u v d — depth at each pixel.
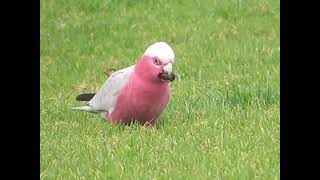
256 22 19.55
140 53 17.50
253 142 10.31
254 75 14.36
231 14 20.06
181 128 11.13
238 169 9.25
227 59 16.11
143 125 11.41
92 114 12.45
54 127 11.86
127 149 10.26
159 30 19.23
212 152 10.00
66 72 16.23
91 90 14.84
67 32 19.39
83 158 10.15
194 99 12.79
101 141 10.75
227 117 11.55
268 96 12.47
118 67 16.39
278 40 18.14
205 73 14.87
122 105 11.16
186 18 19.97
